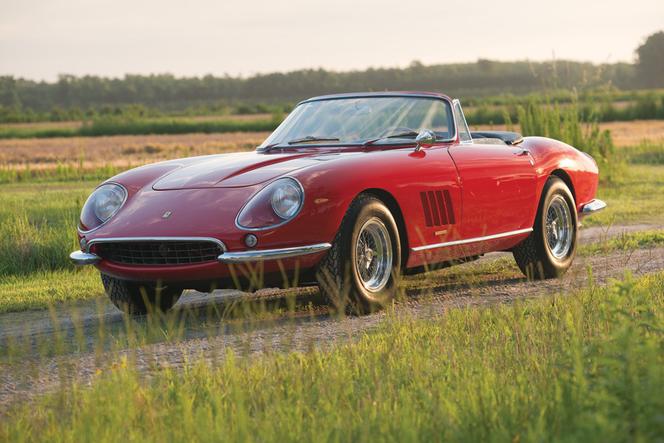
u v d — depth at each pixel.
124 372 6.73
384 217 10.13
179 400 5.91
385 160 10.36
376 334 8.55
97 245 10.14
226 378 6.62
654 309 8.09
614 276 12.16
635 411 4.70
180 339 9.03
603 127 78.81
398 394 6.10
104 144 79.12
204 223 9.52
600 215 21.39
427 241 10.69
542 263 12.62
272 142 11.77
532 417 5.19
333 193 9.65
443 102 11.92
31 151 68.94
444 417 5.08
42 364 7.88
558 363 6.32
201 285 9.79
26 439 5.61
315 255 9.64
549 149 13.03
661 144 46.91
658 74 164.75
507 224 11.91
